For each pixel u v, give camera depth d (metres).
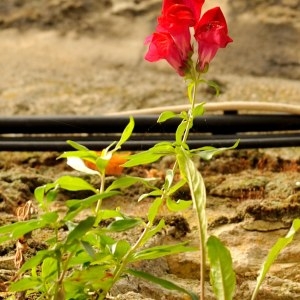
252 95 2.17
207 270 1.41
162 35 1.22
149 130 1.71
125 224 1.19
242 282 1.40
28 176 1.61
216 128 1.71
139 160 1.22
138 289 1.35
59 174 1.67
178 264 1.42
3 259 1.38
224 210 1.54
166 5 1.23
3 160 1.71
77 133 1.72
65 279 1.19
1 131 1.71
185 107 1.73
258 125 1.72
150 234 1.21
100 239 1.22
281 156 1.79
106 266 1.20
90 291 1.24
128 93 2.17
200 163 1.69
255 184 1.59
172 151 1.22
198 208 1.17
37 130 1.71
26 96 2.15
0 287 1.31
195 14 1.23
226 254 1.15
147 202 1.57
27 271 1.36
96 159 1.20
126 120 1.70
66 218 1.17
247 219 1.49
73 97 2.15
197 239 1.47
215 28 1.22
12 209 1.53
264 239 1.46
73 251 1.18
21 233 1.17
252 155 1.72
